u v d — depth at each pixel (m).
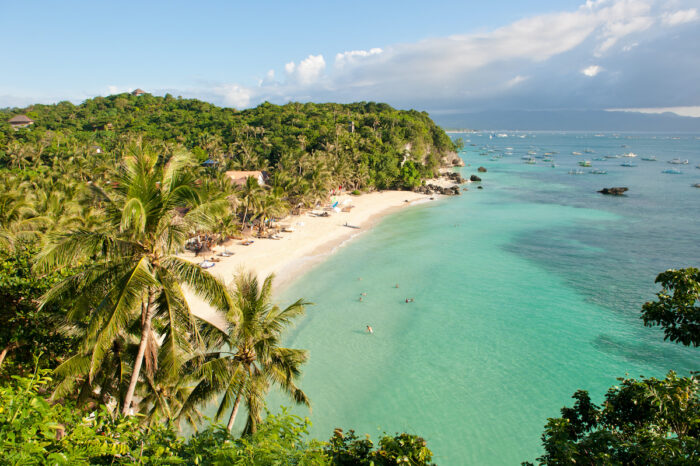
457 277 48.66
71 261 12.65
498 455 22.67
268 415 9.12
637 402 9.28
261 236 63.09
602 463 8.04
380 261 54.09
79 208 38.59
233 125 134.88
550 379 29.11
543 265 53.03
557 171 161.50
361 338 34.38
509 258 56.00
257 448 7.85
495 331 35.81
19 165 92.50
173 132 133.88
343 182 106.06
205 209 13.64
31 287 16.95
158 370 17.02
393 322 37.25
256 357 16.94
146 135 123.12
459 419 25.31
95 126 145.88
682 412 8.86
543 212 86.50
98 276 12.98
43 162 99.69
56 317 16.19
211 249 54.69
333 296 42.62
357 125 148.75
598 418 10.15
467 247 61.09
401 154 129.38
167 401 19.11
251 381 16.86
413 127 151.00
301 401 17.97
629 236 67.00
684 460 7.29
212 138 120.00
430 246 61.38
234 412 16.22
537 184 127.12
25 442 5.84
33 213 36.16
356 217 81.12
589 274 49.84
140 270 12.53
